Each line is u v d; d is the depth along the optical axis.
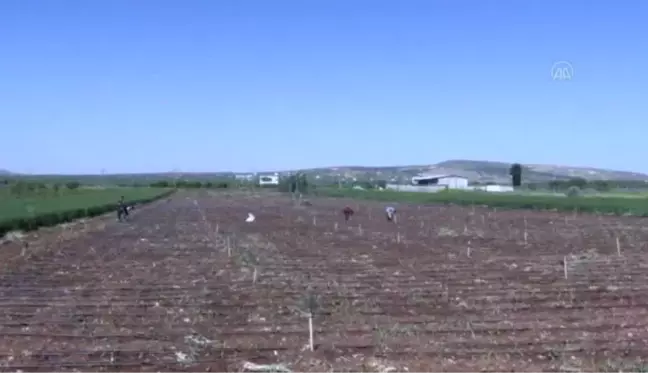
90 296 18.67
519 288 19.41
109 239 36.94
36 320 15.55
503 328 14.31
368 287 19.77
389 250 30.95
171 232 41.72
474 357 12.20
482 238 37.50
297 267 24.55
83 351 12.77
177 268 24.56
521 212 65.12
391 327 14.44
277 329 14.52
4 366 11.88
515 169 138.38
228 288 19.75
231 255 28.75
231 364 11.94
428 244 33.97
